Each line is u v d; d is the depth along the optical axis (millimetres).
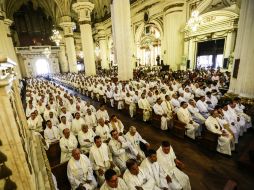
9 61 1346
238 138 5195
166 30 15742
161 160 3223
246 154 4035
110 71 22234
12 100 1512
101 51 27734
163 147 3191
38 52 30328
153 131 5926
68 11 23125
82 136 4328
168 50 15875
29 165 1489
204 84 8930
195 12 10672
